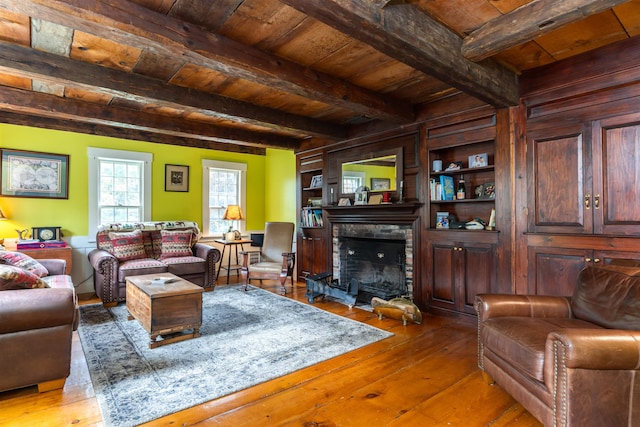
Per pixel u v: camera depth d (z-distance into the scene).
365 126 4.53
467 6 2.03
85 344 2.89
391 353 2.73
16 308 2.00
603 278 2.15
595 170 2.65
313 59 2.70
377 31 1.86
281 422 1.83
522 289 3.06
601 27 2.31
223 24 2.17
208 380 2.27
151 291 2.92
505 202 3.19
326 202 5.17
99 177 5.04
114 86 2.82
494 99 2.92
